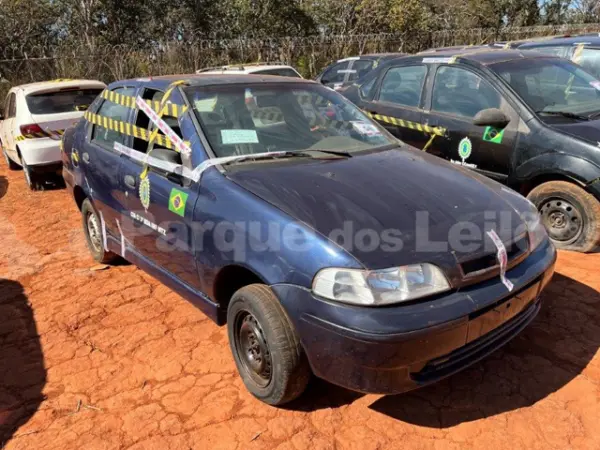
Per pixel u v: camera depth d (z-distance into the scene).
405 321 2.44
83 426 2.99
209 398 3.15
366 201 2.91
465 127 5.48
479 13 29.14
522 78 5.39
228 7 22.83
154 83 4.12
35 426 3.02
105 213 4.55
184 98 3.67
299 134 3.78
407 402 3.03
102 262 5.15
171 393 3.23
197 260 3.27
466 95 5.60
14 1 19.08
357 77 12.27
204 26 23.03
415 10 22.94
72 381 3.41
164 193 3.53
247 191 3.02
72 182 5.12
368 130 4.08
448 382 3.18
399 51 21.23
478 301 2.61
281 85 4.13
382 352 2.43
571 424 2.81
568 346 3.49
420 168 3.48
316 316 2.55
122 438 2.88
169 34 23.22
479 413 2.92
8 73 15.05
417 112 6.03
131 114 4.23
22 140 7.84
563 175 4.77
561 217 4.95
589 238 4.77
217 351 3.63
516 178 5.09
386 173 3.31
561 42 8.59
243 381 3.17
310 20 23.42
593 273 4.46
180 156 3.57
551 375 3.21
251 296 2.86
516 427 2.80
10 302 4.50
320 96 4.22
